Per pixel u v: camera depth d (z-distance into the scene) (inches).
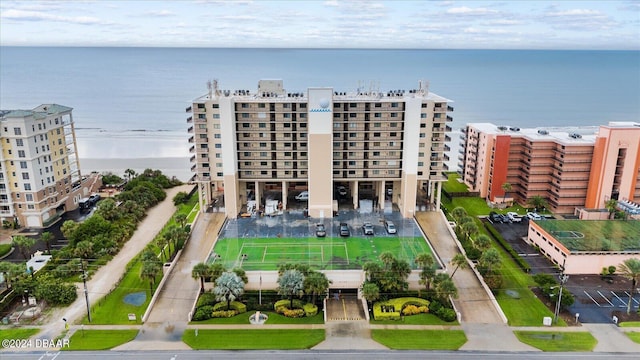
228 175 4116.6
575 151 4404.5
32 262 3538.4
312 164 4072.3
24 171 4084.6
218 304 2950.3
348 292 3152.1
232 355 2508.6
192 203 4921.3
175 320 2824.8
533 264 3535.9
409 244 3651.6
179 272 3366.1
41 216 4212.6
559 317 2859.3
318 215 4210.1
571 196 4552.2
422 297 3043.8
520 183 4852.4
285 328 2746.1
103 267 3491.6
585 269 3380.9
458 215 3895.2
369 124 4141.2
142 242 3941.9
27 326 2763.3
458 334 2689.5
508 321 2812.5
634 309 2940.5
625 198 4495.6
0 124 3959.2
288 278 2851.9
